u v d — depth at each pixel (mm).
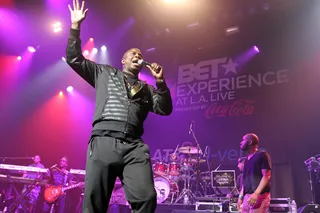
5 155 10016
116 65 10898
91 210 1562
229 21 9609
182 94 10258
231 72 9812
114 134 1656
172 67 10695
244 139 4180
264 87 9234
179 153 8914
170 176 7305
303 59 9055
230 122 9273
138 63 1993
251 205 3596
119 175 1693
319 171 6520
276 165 8359
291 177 8094
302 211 5168
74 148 10570
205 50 10461
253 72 9531
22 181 6801
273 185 8203
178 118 9984
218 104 9625
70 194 8109
